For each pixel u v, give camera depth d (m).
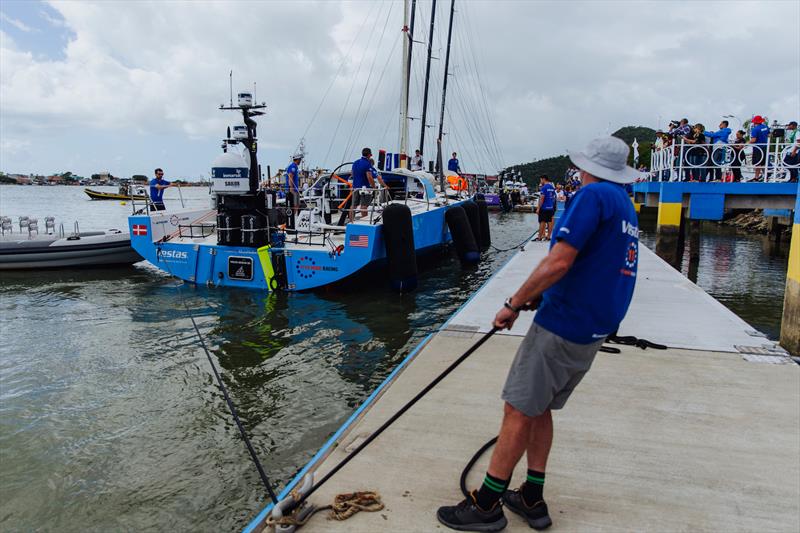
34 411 4.81
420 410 3.49
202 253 10.09
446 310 8.48
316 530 2.29
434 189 15.50
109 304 9.01
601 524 2.33
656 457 2.90
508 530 2.29
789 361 4.39
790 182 10.55
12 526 3.22
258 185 9.95
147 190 10.74
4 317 8.19
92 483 3.67
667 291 7.16
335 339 6.87
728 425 3.27
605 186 2.09
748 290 10.26
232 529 3.16
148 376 5.63
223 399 5.02
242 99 9.29
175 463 3.90
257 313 8.23
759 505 2.46
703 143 11.79
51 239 13.24
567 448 3.00
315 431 4.34
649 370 4.21
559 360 2.10
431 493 2.55
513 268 9.43
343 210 10.68
